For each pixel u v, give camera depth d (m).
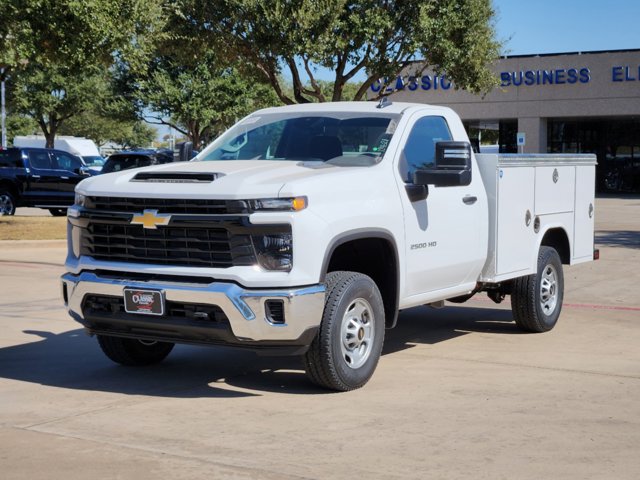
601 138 44.31
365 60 25.30
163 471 4.79
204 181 6.36
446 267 7.59
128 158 26.19
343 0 23.41
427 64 27.70
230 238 6.04
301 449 5.20
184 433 5.52
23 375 7.18
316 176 6.37
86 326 6.74
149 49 20.22
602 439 5.43
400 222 6.96
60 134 77.19
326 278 6.47
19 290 11.76
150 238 6.34
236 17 23.59
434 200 7.39
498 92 42.03
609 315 10.32
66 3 17.36
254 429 5.61
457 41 26.22
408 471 4.81
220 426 5.68
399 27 25.09
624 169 44.06
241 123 8.05
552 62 41.06
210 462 4.95
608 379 7.09
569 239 9.52
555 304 9.34
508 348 8.39
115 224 6.46
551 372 7.33
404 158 7.27
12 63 17.98
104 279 6.45
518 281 8.95
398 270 6.96
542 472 4.81
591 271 14.21
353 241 6.81
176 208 6.23
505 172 8.24
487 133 57.91
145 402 6.31
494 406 6.21
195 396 6.50
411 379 7.04
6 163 24.84
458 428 5.65
